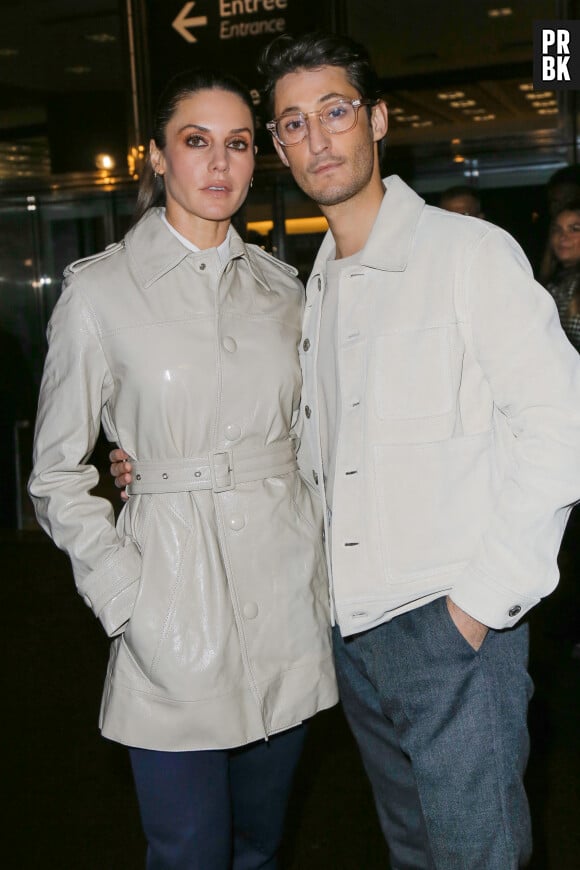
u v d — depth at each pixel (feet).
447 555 6.33
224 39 20.76
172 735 6.73
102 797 11.12
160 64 21.49
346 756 11.93
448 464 6.33
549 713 12.85
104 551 6.85
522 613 6.12
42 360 31.63
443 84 26.48
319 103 6.54
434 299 6.34
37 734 12.87
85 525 6.86
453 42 25.98
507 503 6.05
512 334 6.08
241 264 7.25
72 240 31.65
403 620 6.50
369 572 6.51
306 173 6.68
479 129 25.55
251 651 6.95
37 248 31.76
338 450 6.64
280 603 7.04
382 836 10.06
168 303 6.89
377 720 7.04
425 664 6.39
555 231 14.47
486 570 6.06
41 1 26.40
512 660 6.43
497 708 6.32
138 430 6.93
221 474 6.89
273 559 7.03
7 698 14.12
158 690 6.78
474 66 26.05
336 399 6.82
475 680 6.32
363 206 6.79
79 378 6.83
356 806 10.69
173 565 6.82
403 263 6.45
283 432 7.21
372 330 6.53
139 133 22.11
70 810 10.84
